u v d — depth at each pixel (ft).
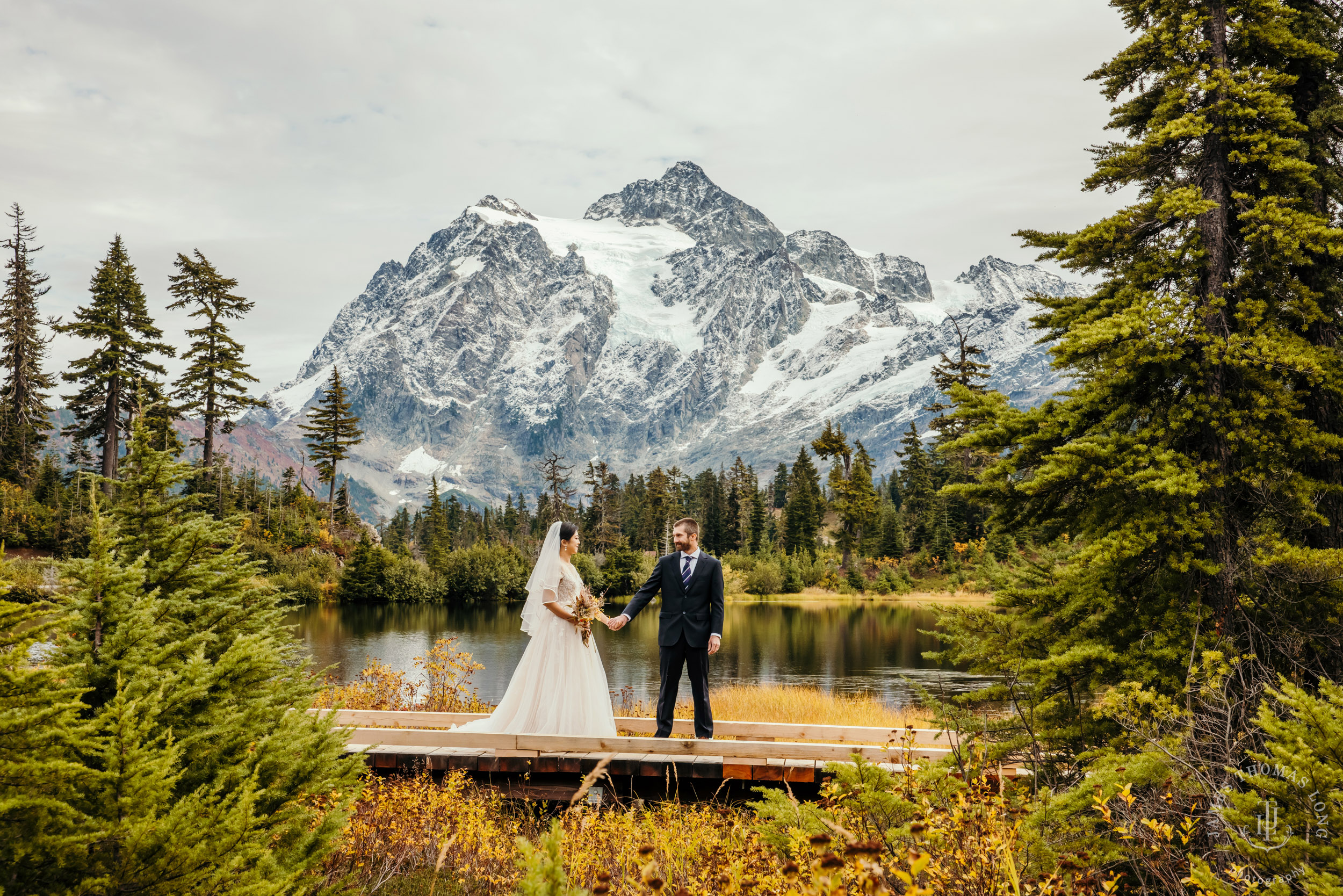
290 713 13.33
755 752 22.50
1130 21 30.35
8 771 9.21
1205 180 27.45
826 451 269.03
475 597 207.10
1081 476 25.88
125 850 9.46
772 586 236.43
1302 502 25.11
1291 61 28.60
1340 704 12.61
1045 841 11.88
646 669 88.74
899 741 24.16
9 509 135.85
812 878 8.56
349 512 238.68
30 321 163.63
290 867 11.38
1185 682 21.58
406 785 19.24
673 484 429.38
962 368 172.45
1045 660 23.67
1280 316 26.84
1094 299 29.50
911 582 237.04
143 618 12.72
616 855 14.85
